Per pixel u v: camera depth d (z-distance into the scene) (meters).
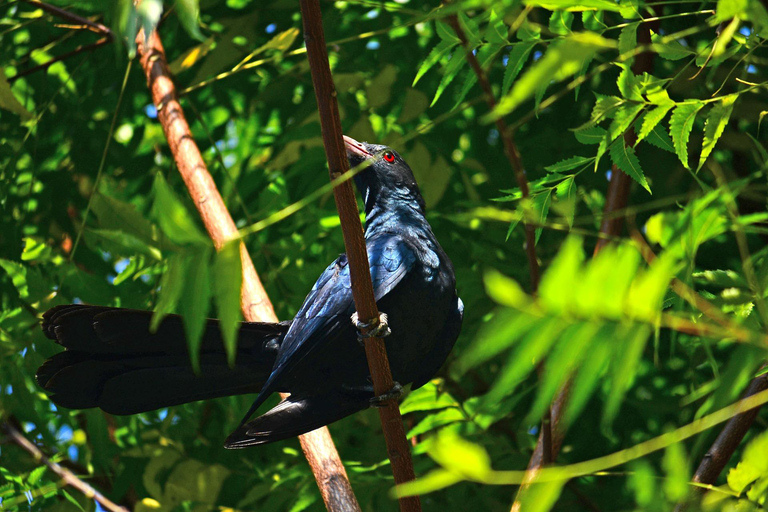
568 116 10.15
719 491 3.53
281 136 10.34
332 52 10.25
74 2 6.79
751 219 3.92
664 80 4.77
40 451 9.40
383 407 5.74
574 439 10.18
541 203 5.64
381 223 8.09
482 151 10.59
